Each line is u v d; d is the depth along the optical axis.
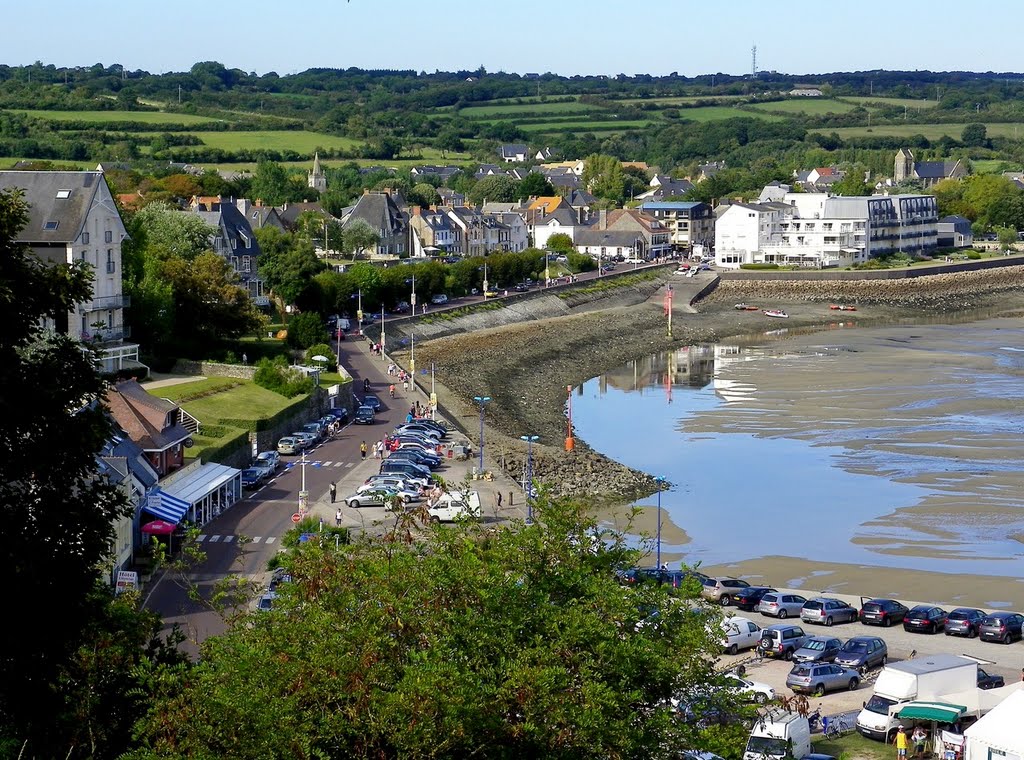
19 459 39.28
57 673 39.88
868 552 103.81
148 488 91.12
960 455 136.62
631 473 128.12
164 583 79.38
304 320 171.75
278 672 35.78
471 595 38.34
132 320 146.62
